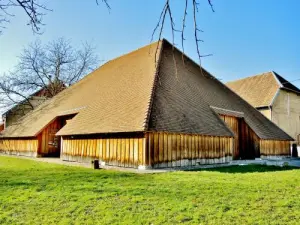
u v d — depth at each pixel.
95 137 16.27
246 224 5.35
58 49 37.38
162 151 13.99
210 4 3.00
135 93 17.27
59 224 5.40
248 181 9.53
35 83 35.62
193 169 13.72
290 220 5.55
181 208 6.23
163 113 14.93
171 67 20.14
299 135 33.94
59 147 22.56
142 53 23.20
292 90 33.66
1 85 33.69
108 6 3.47
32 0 3.69
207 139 16.38
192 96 18.64
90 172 11.67
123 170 12.89
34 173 11.33
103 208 6.27
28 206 6.48
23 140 24.00
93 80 25.48
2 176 10.47
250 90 34.31
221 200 6.89
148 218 5.66
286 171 13.09
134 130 13.58
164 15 3.07
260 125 22.03
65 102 24.41
